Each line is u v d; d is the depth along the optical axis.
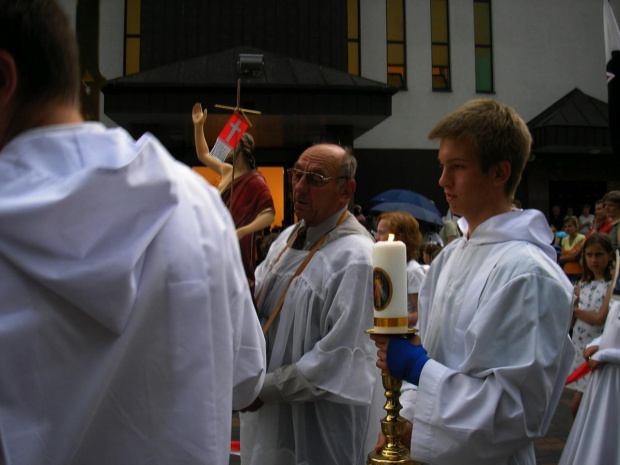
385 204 12.35
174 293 0.89
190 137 13.84
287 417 2.23
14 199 0.78
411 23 17.06
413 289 3.89
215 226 1.00
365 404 2.12
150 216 0.86
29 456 0.77
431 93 17.02
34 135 0.85
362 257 2.20
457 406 1.44
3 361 0.75
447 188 1.73
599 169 17.22
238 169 3.27
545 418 1.63
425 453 1.47
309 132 13.86
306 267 2.29
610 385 2.91
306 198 2.34
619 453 2.84
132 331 0.85
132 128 12.81
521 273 1.52
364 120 12.98
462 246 1.79
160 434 0.88
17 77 0.87
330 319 2.16
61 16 0.91
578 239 9.67
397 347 1.50
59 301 0.79
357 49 16.98
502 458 1.49
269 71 13.15
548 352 1.46
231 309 1.05
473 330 1.51
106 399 0.86
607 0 3.52
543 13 17.55
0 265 0.77
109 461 0.87
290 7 15.90
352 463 2.19
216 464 0.91
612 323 3.01
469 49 17.22
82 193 0.79
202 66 13.16
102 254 0.80
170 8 15.59
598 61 17.69
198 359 0.90
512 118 1.67
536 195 17.02
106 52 15.90
